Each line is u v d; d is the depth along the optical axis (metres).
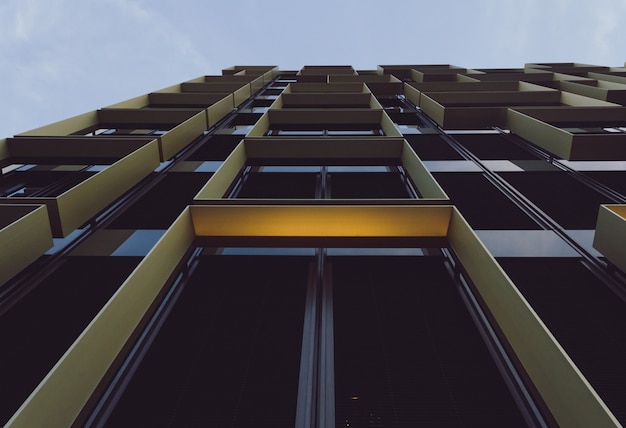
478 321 3.99
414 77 23.08
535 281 4.56
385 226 4.77
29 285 4.51
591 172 7.81
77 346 2.64
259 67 29.69
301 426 2.91
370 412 3.09
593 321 3.96
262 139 7.68
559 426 2.64
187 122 9.28
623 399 3.18
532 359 2.97
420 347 3.74
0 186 7.58
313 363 3.51
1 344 3.72
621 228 4.03
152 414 3.05
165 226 5.96
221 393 3.24
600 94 14.34
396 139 7.59
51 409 2.37
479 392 3.26
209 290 4.59
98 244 5.40
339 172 8.30
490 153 9.12
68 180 7.93
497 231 5.61
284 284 4.73
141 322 3.62
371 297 4.48
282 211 4.73
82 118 10.45
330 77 20.06
